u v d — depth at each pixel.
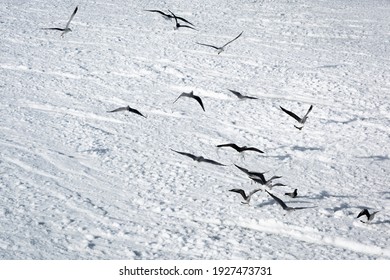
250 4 34.84
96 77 23.61
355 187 16.23
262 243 13.34
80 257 12.54
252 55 26.56
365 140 19.00
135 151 17.97
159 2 34.97
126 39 28.28
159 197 15.36
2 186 15.51
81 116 20.33
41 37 28.33
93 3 34.53
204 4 34.66
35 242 13.02
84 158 17.44
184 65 25.12
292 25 31.34
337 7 35.34
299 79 23.75
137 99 21.83
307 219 14.31
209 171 16.91
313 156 18.03
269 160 17.78
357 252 13.13
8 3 33.78
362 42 29.00
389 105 21.44
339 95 22.34
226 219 14.30
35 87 22.58
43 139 18.55
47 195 15.23
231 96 22.16
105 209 14.71
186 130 19.55
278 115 20.61
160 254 12.80
